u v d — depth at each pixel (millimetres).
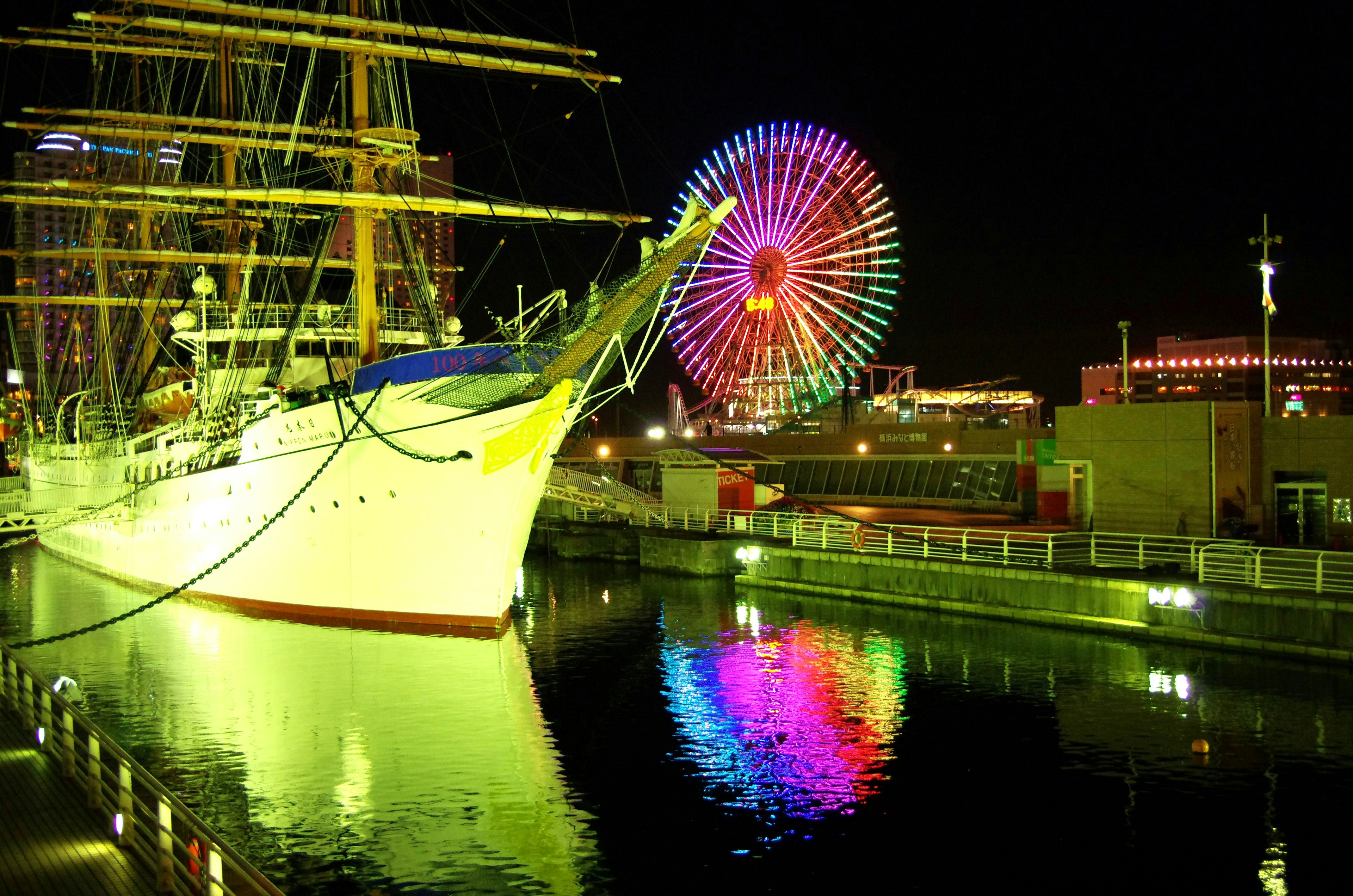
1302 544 42906
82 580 53781
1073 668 31094
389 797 21438
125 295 64938
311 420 36812
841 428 104438
